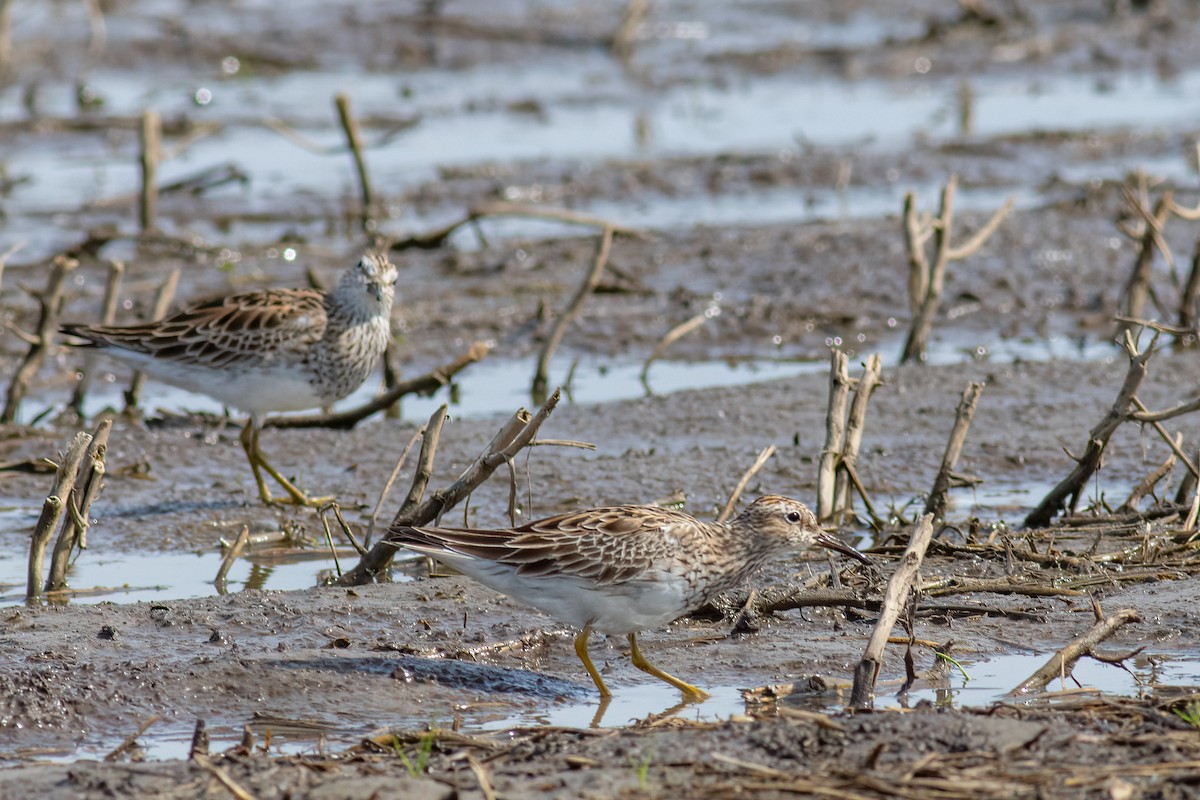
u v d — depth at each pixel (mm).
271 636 17062
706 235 36656
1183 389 26812
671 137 46031
